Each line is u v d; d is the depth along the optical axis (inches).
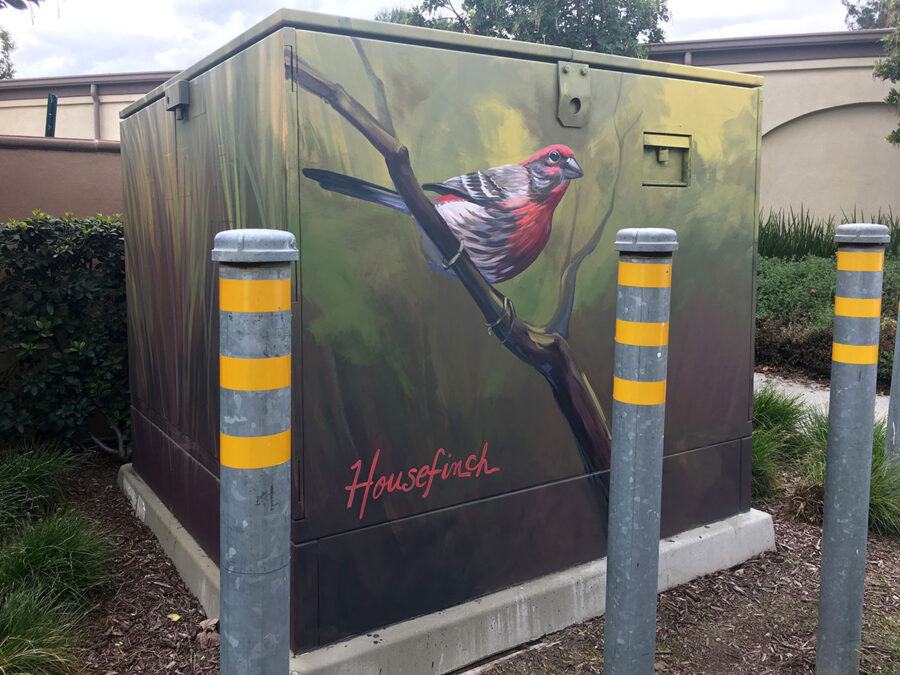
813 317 292.4
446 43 92.0
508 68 97.7
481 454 100.9
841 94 406.3
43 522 128.6
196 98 106.7
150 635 104.3
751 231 126.9
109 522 143.9
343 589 90.6
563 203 104.6
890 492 146.0
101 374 175.8
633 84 109.5
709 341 123.2
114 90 524.4
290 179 82.0
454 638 97.0
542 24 436.8
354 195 86.8
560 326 106.7
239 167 93.5
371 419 90.8
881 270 89.3
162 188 126.3
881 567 131.2
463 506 100.1
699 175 118.6
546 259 104.0
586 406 110.7
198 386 113.5
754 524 131.0
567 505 110.4
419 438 95.1
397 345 92.1
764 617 112.7
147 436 147.2
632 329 67.4
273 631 52.2
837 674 94.0
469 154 95.6
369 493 91.6
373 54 86.7
